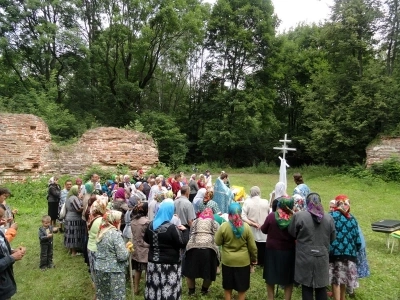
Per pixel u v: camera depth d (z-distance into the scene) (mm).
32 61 27359
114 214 4539
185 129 35781
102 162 19609
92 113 29656
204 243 5680
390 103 24312
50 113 22844
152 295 4703
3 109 21516
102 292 4410
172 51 31594
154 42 31219
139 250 5926
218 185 9422
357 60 25859
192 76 36812
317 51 34844
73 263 7715
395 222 9031
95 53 30016
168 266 4707
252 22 32406
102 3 29219
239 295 5172
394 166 21266
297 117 37750
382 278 6793
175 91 37438
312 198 4812
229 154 34969
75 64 27719
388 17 26375
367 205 15086
